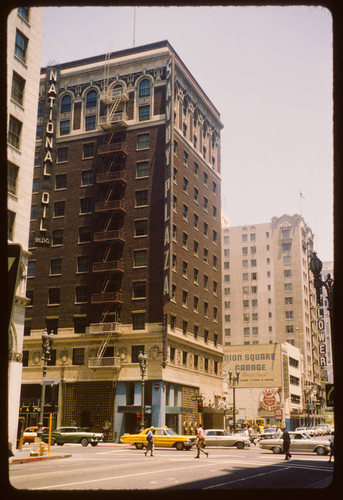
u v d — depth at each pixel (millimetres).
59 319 52625
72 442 39625
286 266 117312
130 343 49188
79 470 17875
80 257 53500
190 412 49406
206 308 59812
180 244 54281
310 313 121188
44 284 54219
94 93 56781
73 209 55000
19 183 31172
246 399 86188
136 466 20203
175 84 56000
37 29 33625
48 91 52281
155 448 38344
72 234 54406
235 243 123000
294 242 117875
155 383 47156
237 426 59938
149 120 53781
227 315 119375
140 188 52688
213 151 66688
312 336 121312
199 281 58469
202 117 63594
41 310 53562
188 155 58500
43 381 27547
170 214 49812
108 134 55219
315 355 122438
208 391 58031
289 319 114188
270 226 120812
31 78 32875
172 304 50875
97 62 57219
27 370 52219
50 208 49000
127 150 54156
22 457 24312
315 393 113938
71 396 50156
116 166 54344
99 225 53375
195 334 56250
